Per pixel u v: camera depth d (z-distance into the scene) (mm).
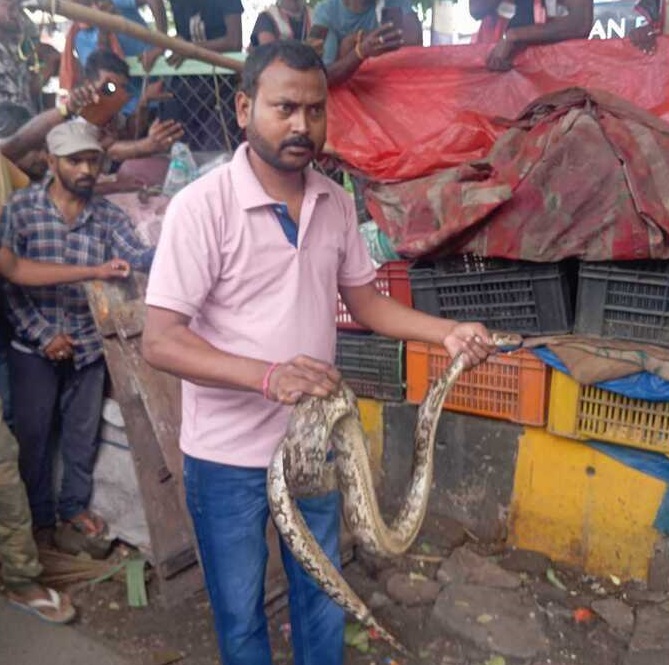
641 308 2918
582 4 3518
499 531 3418
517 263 3100
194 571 3084
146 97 4027
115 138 4055
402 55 3789
